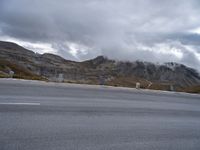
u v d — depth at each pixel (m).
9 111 7.42
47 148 4.98
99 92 14.98
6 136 5.37
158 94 18.59
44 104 9.03
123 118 8.42
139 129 7.23
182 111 11.61
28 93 11.23
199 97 20.34
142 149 5.55
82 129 6.52
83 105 9.83
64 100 10.45
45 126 6.38
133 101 12.89
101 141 5.78
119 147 5.52
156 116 9.56
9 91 11.23
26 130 5.89
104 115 8.48
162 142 6.23
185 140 6.62
